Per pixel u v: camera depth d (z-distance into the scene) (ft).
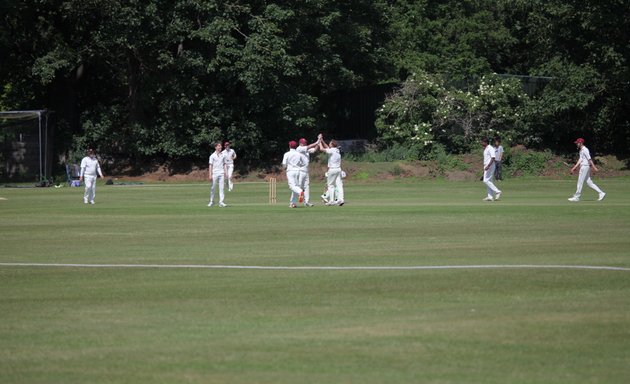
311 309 111.65
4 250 181.16
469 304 114.01
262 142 576.61
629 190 412.36
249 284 132.36
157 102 588.09
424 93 575.38
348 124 629.10
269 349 90.58
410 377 80.02
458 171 540.93
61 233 217.56
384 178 530.27
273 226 230.27
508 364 84.48
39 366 84.89
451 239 192.85
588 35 584.40
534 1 590.96
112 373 82.12
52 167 581.53
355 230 216.33
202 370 82.79
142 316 108.37
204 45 563.07
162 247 184.44
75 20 570.05
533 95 608.19
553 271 141.69
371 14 625.00
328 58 582.35
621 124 603.67
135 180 571.28
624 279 133.39
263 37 541.34
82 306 115.65
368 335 96.53
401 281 133.08
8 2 534.37
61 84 604.49
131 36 535.60
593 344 92.17
